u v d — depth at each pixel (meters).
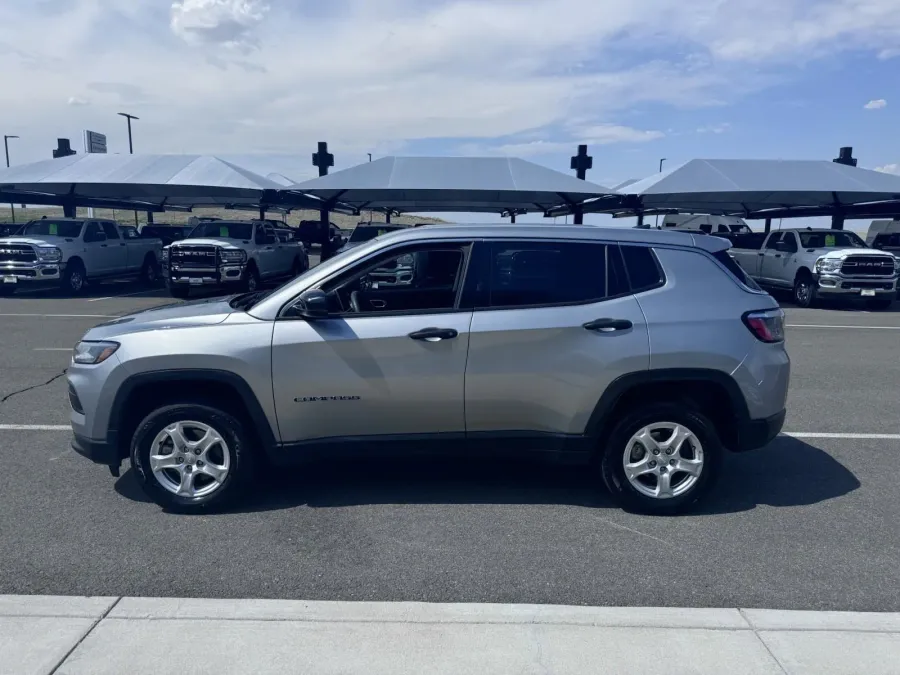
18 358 10.89
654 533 4.81
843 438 7.02
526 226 5.23
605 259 5.12
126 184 22.22
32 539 4.66
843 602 3.95
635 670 3.29
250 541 4.64
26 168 24.03
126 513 5.08
